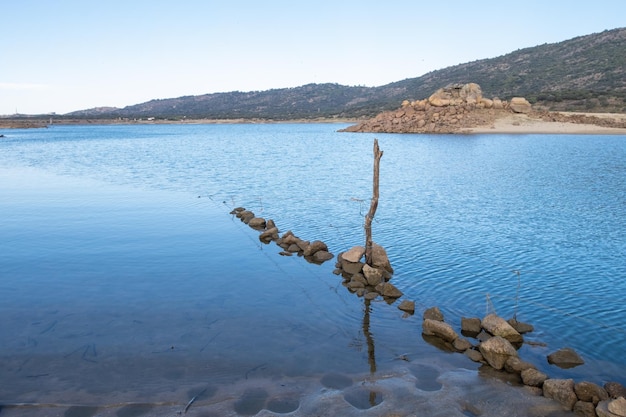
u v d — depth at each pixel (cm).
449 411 865
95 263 1695
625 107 12169
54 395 907
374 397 908
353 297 1423
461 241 1972
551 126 9144
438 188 3297
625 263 1694
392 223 2308
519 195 3006
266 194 3123
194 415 847
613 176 3784
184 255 1805
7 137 11569
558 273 1602
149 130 16162
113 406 873
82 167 4706
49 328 1188
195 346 1102
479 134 8681
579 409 866
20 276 1556
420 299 1405
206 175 4053
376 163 1592
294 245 1925
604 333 1187
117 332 1169
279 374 988
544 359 1066
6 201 2866
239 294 1430
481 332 1187
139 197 3017
